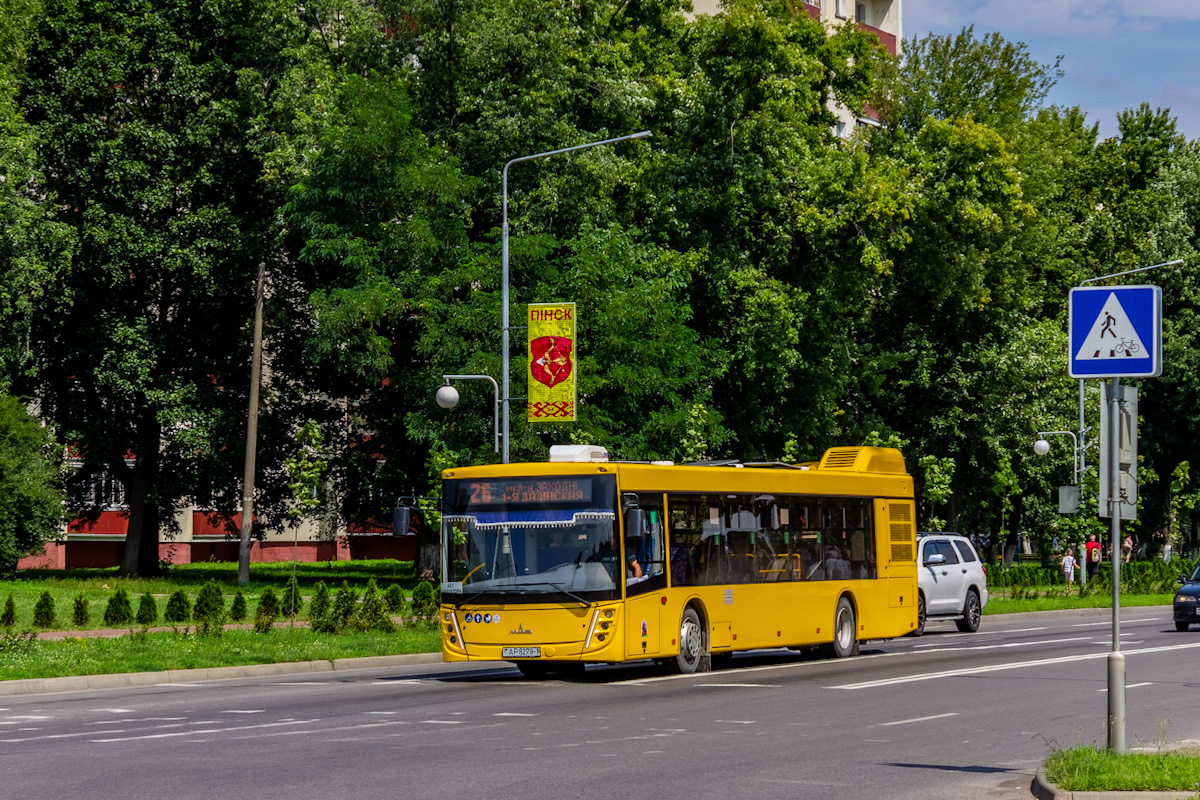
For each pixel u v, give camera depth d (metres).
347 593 27.48
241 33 42.78
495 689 18.56
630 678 20.11
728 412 43.28
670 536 20.38
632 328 36.69
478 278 37.34
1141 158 69.56
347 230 38.69
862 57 45.66
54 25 43.03
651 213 41.75
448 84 40.78
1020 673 20.27
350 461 46.94
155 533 49.94
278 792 9.70
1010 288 52.06
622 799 9.45
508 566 19.45
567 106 41.03
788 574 22.95
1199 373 62.91
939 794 9.73
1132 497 10.61
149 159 43.28
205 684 20.16
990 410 52.69
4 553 40.44
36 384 47.91
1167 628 33.22
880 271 40.53
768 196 41.91
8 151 39.22
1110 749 10.34
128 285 46.12
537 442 35.09
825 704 16.05
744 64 40.81
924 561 31.22
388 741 12.71
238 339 47.75
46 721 14.87
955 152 44.50
